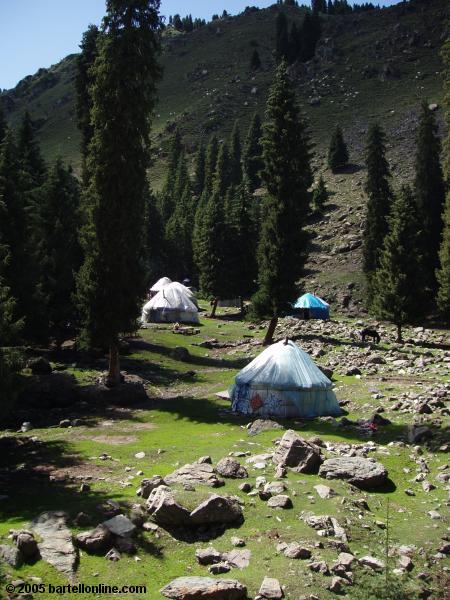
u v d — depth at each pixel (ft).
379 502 48.08
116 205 99.66
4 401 61.67
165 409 88.38
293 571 35.12
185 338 156.56
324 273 261.44
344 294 240.32
